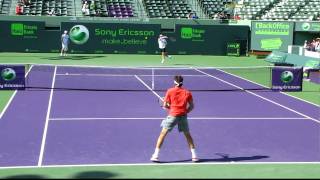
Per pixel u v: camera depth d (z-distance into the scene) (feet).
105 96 70.23
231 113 58.65
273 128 50.52
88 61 112.78
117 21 136.05
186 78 91.09
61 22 129.59
